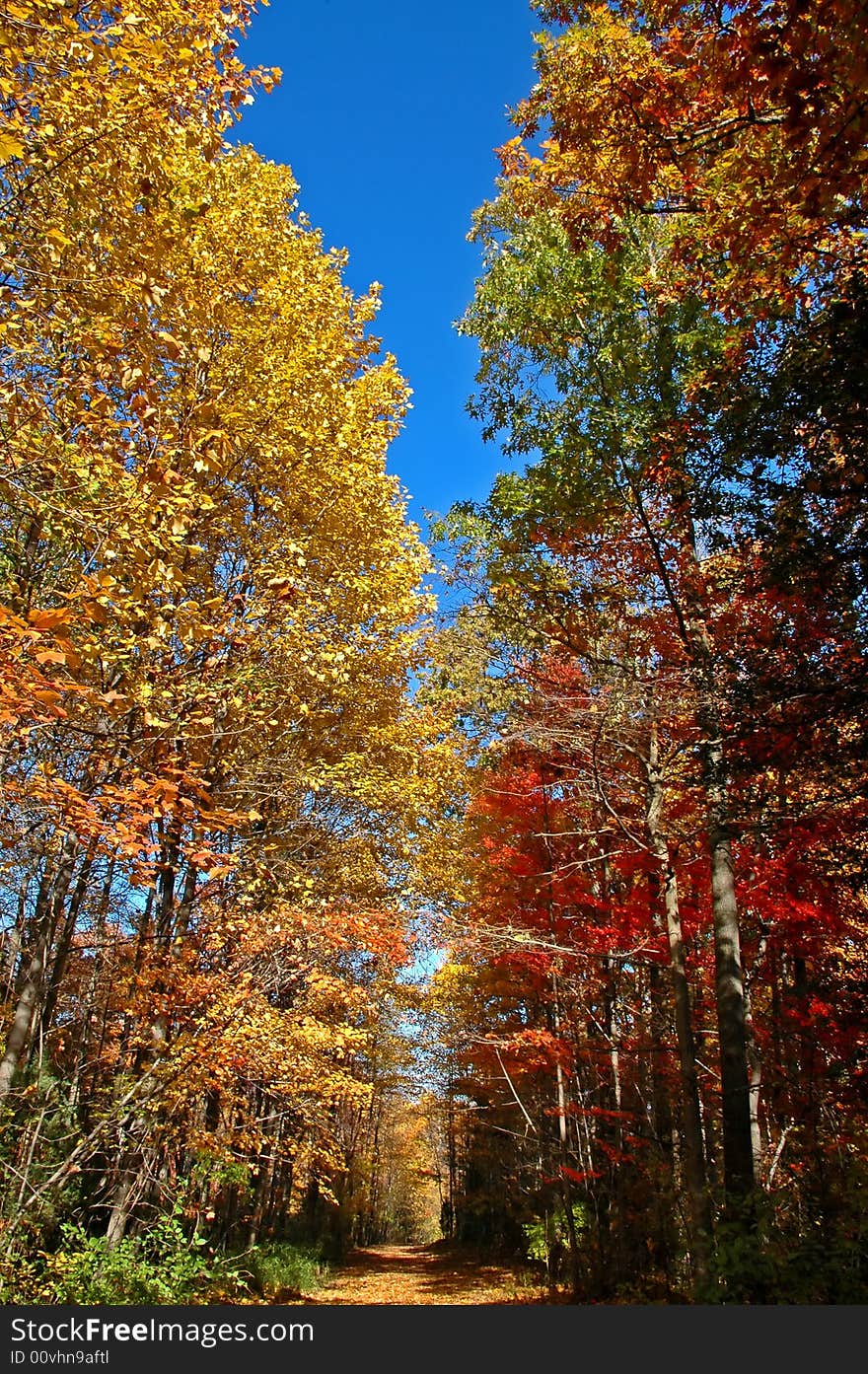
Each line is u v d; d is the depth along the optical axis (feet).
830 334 21.77
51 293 19.48
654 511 32.73
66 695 20.56
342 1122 86.74
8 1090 24.93
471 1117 64.85
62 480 18.80
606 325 31.99
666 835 32.24
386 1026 48.42
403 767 43.24
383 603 38.65
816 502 22.85
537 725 32.19
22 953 28.91
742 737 24.20
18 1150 25.81
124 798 17.03
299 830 35.50
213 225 29.43
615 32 20.81
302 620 29.09
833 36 14.99
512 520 34.17
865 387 20.66
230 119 20.85
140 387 19.03
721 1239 22.57
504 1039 43.47
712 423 25.94
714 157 21.29
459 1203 90.84
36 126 17.44
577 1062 46.21
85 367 19.08
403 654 41.73
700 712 27.89
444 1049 56.65
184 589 27.53
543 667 37.27
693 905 35.88
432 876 44.42
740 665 25.21
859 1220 21.74
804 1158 32.35
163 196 21.44
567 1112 41.88
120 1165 29.43
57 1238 29.14
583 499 32.22
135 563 18.04
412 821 42.57
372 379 41.27
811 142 17.99
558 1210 50.85
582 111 21.89
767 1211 22.31
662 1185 38.70
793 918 30.60
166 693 21.02
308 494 33.24
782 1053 36.91
